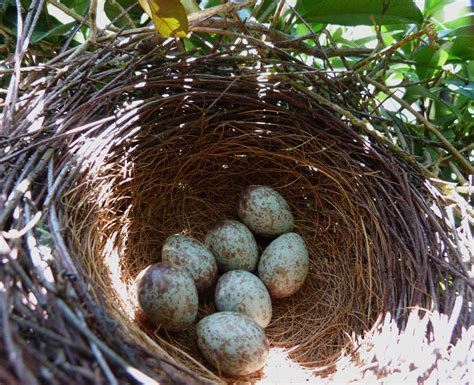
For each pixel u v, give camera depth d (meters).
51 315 0.29
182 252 0.39
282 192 0.42
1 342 0.27
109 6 0.41
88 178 0.35
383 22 0.41
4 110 0.35
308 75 0.39
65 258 0.31
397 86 0.40
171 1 0.34
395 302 0.35
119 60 0.38
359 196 0.39
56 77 0.36
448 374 0.31
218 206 0.42
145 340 0.33
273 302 0.40
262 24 0.39
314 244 0.41
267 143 0.41
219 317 0.36
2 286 0.29
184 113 0.40
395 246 0.37
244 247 0.40
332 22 0.41
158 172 0.40
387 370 0.31
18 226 0.31
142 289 0.36
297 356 0.37
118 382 0.28
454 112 0.40
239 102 0.40
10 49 0.40
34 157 0.34
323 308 0.39
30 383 0.25
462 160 0.39
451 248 0.35
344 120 0.40
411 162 0.38
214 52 0.38
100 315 0.30
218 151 0.41
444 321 0.33
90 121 0.37
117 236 0.38
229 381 0.35
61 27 0.39
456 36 0.40
